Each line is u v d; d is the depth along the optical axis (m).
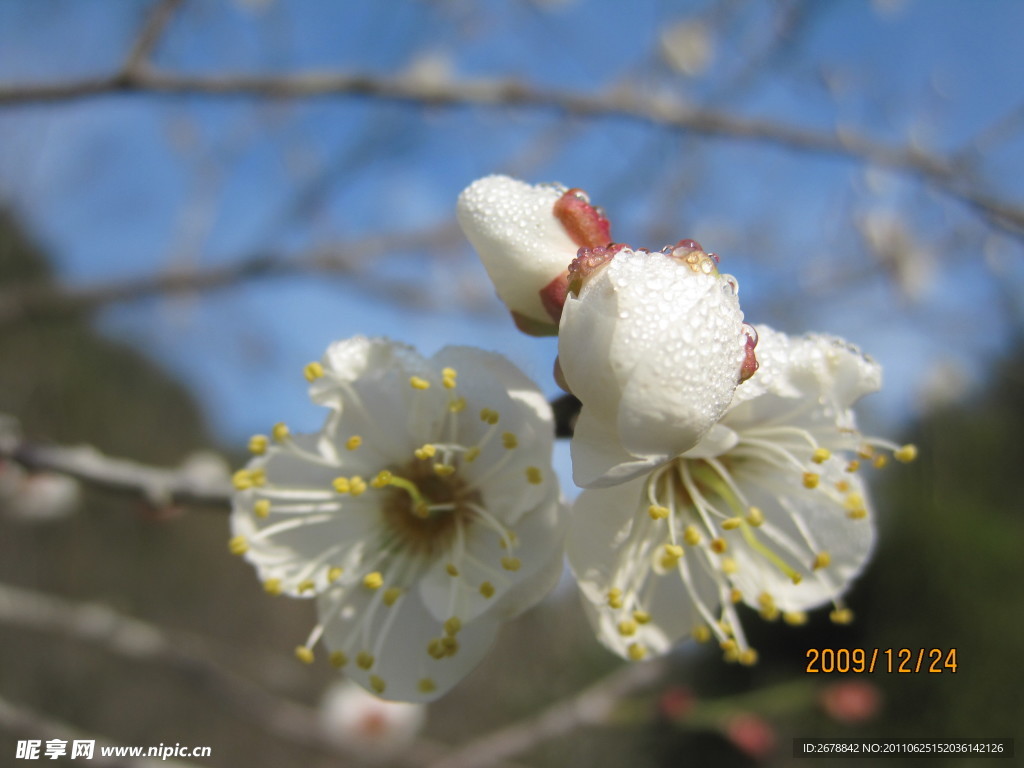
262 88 0.10
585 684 0.30
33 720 0.10
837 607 0.06
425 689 0.06
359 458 0.06
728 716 0.14
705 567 0.06
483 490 0.06
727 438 0.05
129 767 0.10
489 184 0.06
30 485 0.16
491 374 0.06
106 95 0.09
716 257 0.05
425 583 0.06
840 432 0.06
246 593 0.38
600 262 0.05
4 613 0.11
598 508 0.05
